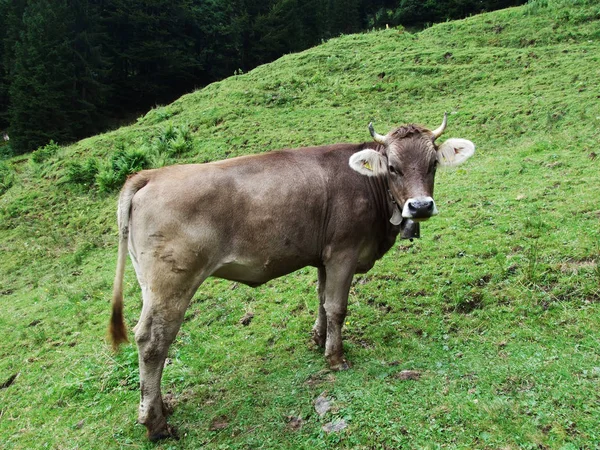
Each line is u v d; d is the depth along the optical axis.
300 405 4.40
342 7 53.62
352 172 4.69
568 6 20.80
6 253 12.38
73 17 35.56
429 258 6.57
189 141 16.20
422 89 17.02
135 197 4.35
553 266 5.56
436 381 4.23
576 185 7.76
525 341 4.58
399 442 3.67
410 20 50.19
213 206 4.26
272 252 4.46
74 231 13.00
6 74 36.34
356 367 4.78
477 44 20.50
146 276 4.23
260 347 5.67
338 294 4.68
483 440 3.50
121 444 4.56
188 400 4.96
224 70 45.69
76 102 33.22
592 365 4.00
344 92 18.05
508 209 7.46
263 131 15.94
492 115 13.32
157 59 40.47
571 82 13.98
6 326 8.27
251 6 46.66
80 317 7.84
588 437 3.34
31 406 5.70
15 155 29.94
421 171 4.34
